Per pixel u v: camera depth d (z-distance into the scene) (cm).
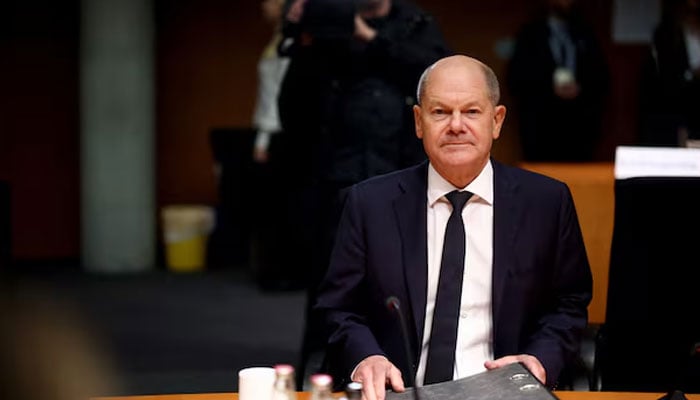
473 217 497
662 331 537
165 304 1338
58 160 1652
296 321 1245
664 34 1232
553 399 382
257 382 378
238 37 1658
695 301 533
